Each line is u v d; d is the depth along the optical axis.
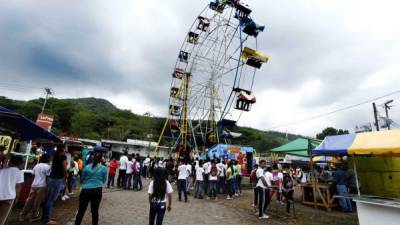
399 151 6.59
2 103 48.09
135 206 9.31
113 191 12.84
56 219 6.92
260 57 24.59
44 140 8.97
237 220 8.18
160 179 4.85
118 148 50.72
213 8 27.38
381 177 10.31
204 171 13.88
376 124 24.58
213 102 26.50
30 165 13.01
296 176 17.42
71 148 15.28
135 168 13.77
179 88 28.81
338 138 8.51
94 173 5.56
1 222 5.07
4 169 5.16
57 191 6.38
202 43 27.97
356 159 10.97
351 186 10.59
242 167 20.17
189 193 14.02
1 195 5.04
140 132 66.19
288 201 9.58
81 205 5.45
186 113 28.00
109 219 7.27
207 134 26.28
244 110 24.22
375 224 6.20
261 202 8.58
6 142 12.02
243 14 25.19
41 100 58.62
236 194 14.07
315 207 10.87
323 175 13.07
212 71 26.97
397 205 5.66
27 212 6.62
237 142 43.22
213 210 9.59
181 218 8.04
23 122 6.71
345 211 10.08
